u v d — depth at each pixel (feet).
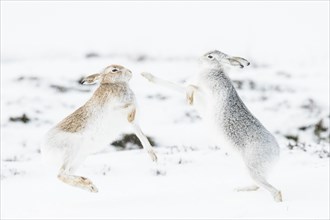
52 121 114.52
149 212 44.86
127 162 75.15
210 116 51.21
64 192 58.08
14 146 100.37
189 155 77.92
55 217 45.52
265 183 48.47
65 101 125.59
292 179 55.21
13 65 164.25
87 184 46.88
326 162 67.97
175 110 120.37
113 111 50.26
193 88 50.70
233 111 50.39
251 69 159.33
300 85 137.80
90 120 49.67
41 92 131.03
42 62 170.91
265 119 112.37
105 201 50.60
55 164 49.55
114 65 51.29
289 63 170.09
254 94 128.98
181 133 102.27
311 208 43.62
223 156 75.66
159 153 84.33
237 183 55.93
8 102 121.49
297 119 110.83
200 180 61.05
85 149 50.03
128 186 59.88
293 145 83.41
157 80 51.93
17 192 59.47
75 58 180.34
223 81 51.03
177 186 57.62
